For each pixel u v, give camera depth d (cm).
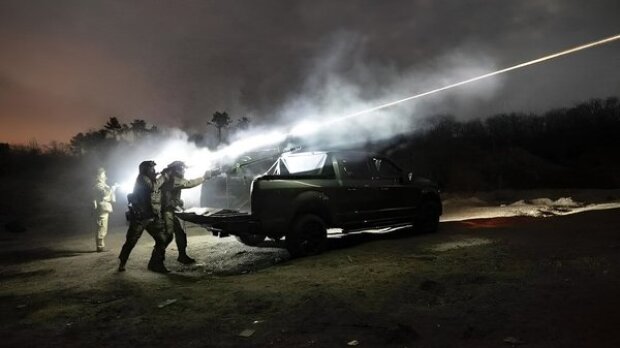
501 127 3578
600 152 3384
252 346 435
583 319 455
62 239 1212
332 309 518
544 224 1111
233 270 786
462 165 3008
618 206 1510
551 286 564
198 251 948
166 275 743
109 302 600
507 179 2930
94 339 468
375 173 967
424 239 962
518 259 722
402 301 539
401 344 424
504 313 483
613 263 661
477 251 801
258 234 803
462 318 477
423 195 1041
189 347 439
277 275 679
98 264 838
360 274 664
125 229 1411
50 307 585
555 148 3519
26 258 950
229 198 912
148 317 522
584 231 971
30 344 461
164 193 778
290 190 821
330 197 872
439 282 608
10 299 630
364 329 463
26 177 2480
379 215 950
